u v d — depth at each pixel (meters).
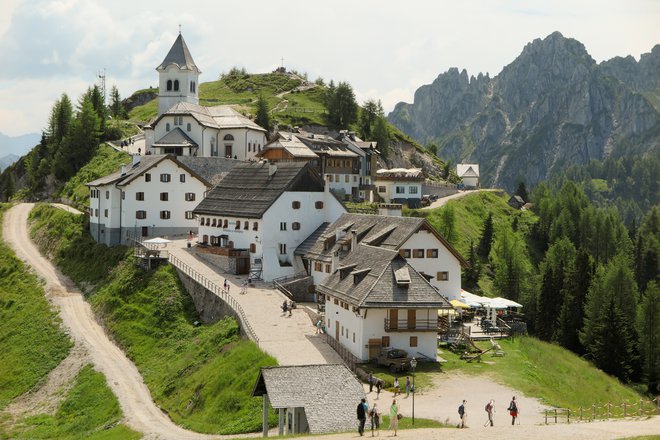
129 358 88.31
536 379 67.19
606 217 177.88
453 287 87.50
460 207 171.62
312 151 155.00
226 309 87.25
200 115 159.75
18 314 106.56
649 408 68.12
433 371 65.62
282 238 104.88
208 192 118.25
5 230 142.12
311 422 46.84
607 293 108.75
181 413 68.00
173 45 180.88
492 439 41.81
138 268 107.19
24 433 71.50
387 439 42.94
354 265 77.19
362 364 66.50
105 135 182.62
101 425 69.31
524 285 126.38
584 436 42.16
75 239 128.00
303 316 84.38
